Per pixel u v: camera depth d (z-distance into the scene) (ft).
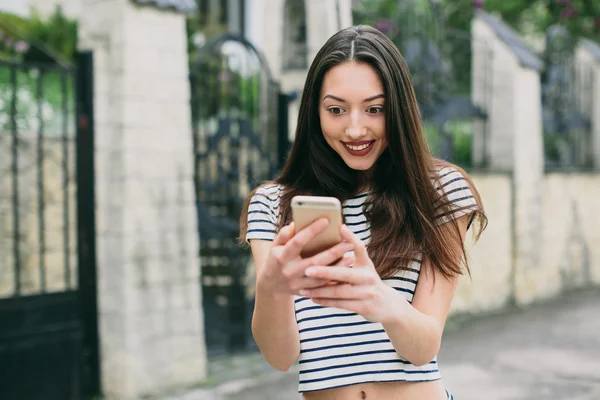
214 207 17.66
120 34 14.16
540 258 26.16
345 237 3.81
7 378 12.63
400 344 4.28
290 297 4.39
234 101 18.80
